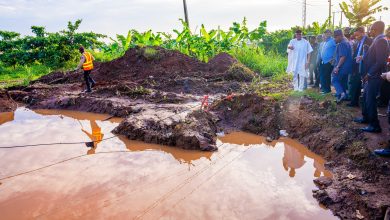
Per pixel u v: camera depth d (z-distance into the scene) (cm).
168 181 542
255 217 431
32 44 2553
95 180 553
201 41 1895
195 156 650
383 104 732
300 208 450
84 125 902
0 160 655
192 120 754
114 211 456
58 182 549
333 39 828
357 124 648
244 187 513
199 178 549
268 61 1680
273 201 470
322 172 556
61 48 2503
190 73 1478
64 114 1049
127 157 654
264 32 1880
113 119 954
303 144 680
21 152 696
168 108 920
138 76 1493
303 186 511
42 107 1145
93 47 2722
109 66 1598
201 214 442
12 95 1291
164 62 1566
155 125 768
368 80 574
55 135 815
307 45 877
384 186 450
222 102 894
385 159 505
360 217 409
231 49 1905
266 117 786
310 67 1041
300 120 736
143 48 1634
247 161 616
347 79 766
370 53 568
